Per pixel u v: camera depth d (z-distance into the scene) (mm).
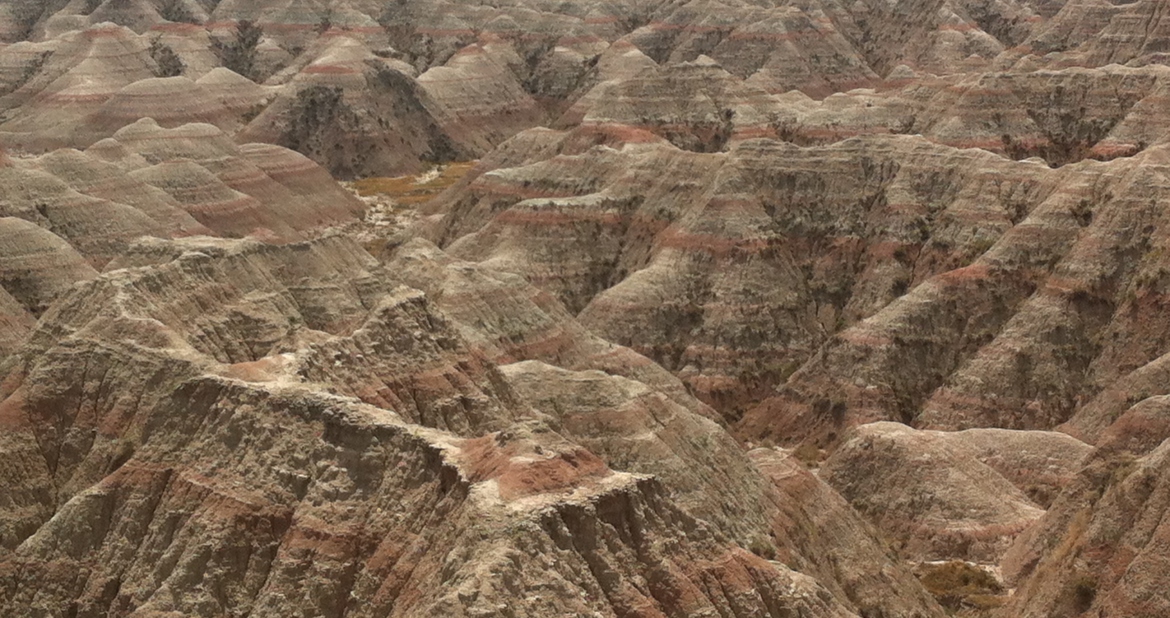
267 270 116750
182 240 121188
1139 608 87875
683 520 75750
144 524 80562
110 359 94312
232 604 75062
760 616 73875
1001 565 108312
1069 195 156875
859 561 98250
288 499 77375
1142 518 92125
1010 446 125312
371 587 71625
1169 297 141625
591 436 96188
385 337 92688
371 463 75938
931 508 114375
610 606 68188
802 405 145875
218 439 81000
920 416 141625
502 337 126438
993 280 152250
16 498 89750
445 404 90812
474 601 62844
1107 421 130875
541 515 67750
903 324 148750
